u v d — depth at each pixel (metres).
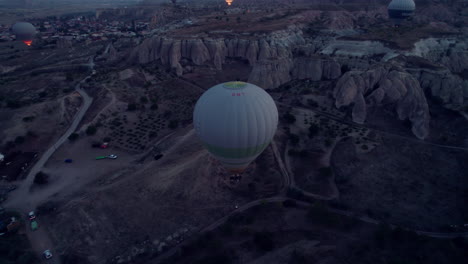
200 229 41.16
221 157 42.59
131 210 45.12
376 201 45.50
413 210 43.84
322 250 35.91
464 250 35.97
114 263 36.84
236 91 39.94
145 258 37.31
